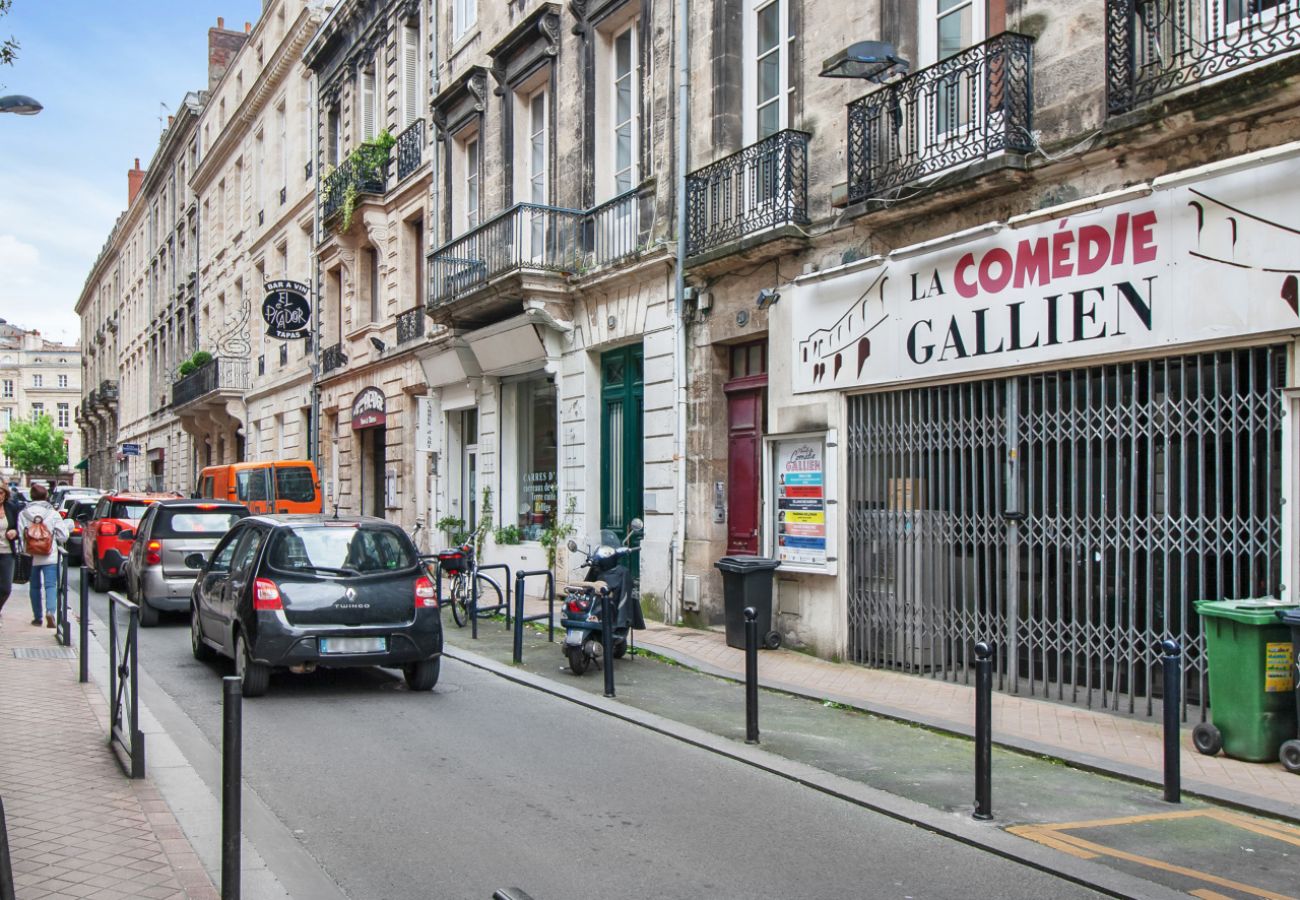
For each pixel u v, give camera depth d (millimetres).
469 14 21234
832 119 11602
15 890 4645
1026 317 9109
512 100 18859
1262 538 7617
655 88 14641
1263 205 7418
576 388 16375
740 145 13344
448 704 9148
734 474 13367
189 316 46125
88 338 82188
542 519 18328
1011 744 7508
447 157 21375
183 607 14250
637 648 11812
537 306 16141
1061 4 9062
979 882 5055
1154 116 7969
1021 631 9258
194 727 8164
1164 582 8109
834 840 5652
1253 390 7609
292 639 9109
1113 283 8414
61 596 12102
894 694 9352
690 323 13688
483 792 6465
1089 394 8688
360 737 7883
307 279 30359
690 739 7785
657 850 5461
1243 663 6957
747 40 13352
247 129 36750
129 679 7219
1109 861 5270
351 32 27406
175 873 4934
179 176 48656
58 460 114188
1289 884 4980
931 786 6602
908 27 10938
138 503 19156
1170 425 8141
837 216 11367
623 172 16016
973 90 9836
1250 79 7312
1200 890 4891
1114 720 8219
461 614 14508
